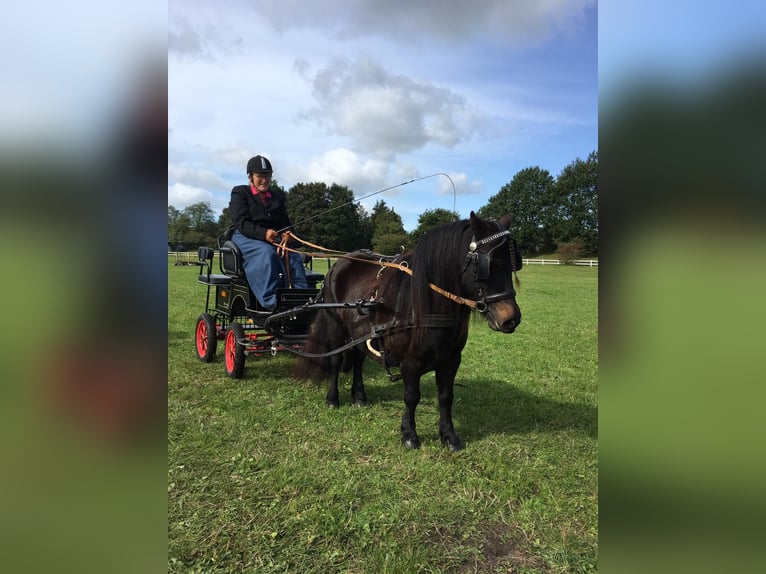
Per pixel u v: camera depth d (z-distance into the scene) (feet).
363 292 15.37
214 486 11.60
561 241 181.68
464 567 9.04
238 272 20.02
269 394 18.62
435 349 12.84
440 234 12.73
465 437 14.90
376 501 11.09
